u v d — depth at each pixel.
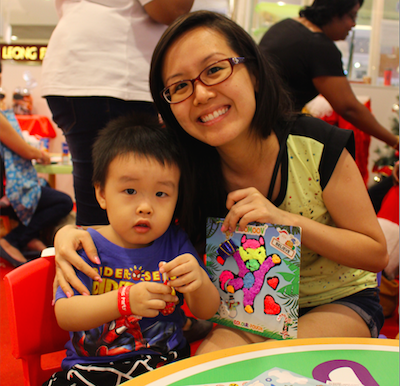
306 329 0.88
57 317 0.79
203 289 0.80
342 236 0.93
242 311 0.82
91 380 0.78
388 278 1.74
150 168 0.85
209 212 1.07
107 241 0.90
